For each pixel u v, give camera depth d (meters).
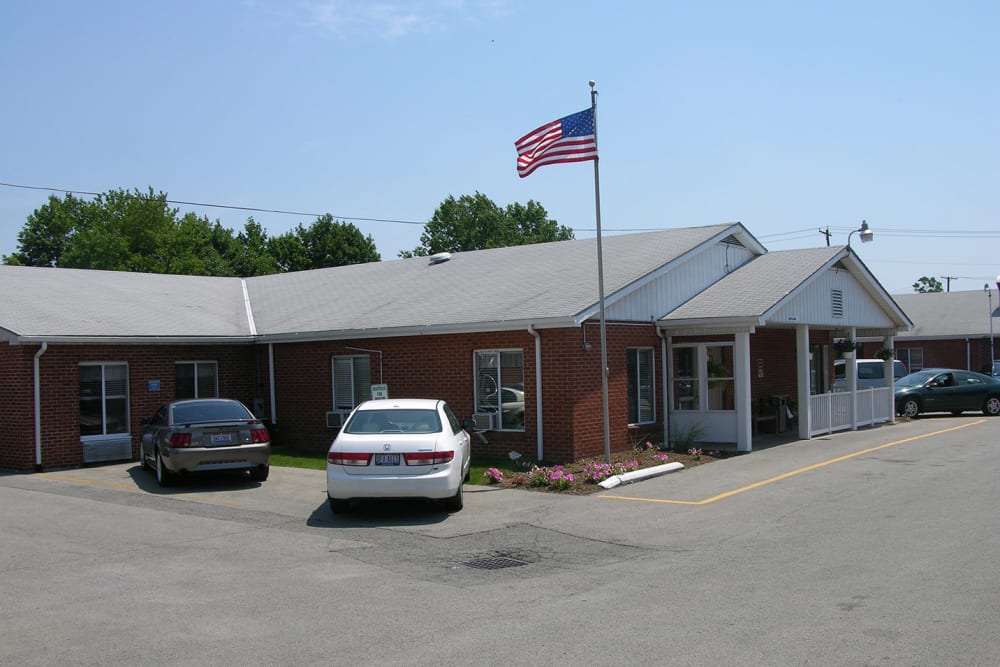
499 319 16.23
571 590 7.52
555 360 16.11
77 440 17.66
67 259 53.91
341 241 61.22
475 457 17.11
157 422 15.52
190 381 20.17
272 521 11.30
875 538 9.18
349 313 20.30
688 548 9.12
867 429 22.14
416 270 23.66
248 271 57.66
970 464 14.77
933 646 5.70
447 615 6.82
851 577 7.59
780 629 6.16
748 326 17.48
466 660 5.72
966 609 6.52
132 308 20.64
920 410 25.69
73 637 6.38
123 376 18.80
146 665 5.75
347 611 7.00
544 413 16.27
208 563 8.86
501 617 6.72
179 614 6.97
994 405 26.03
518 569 8.45
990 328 39.78
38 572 8.50
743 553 8.74
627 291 17.08
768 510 11.12
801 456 16.52
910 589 7.12
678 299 19.41
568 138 15.21
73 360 17.69
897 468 14.52
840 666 5.39
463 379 17.47
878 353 24.42
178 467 13.95
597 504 12.09
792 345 23.30
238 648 6.08
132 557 9.17
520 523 10.88
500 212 63.56
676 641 5.97
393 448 11.16
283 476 15.66
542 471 14.12
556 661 5.64
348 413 19.06
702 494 12.57
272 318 21.88
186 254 56.38
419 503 12.54
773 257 22.16
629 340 17.69
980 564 7.91
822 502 11.54
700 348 19.56
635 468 14.78
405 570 8.48
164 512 12.04
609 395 17.03
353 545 9.74
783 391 22.61
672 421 19.06
